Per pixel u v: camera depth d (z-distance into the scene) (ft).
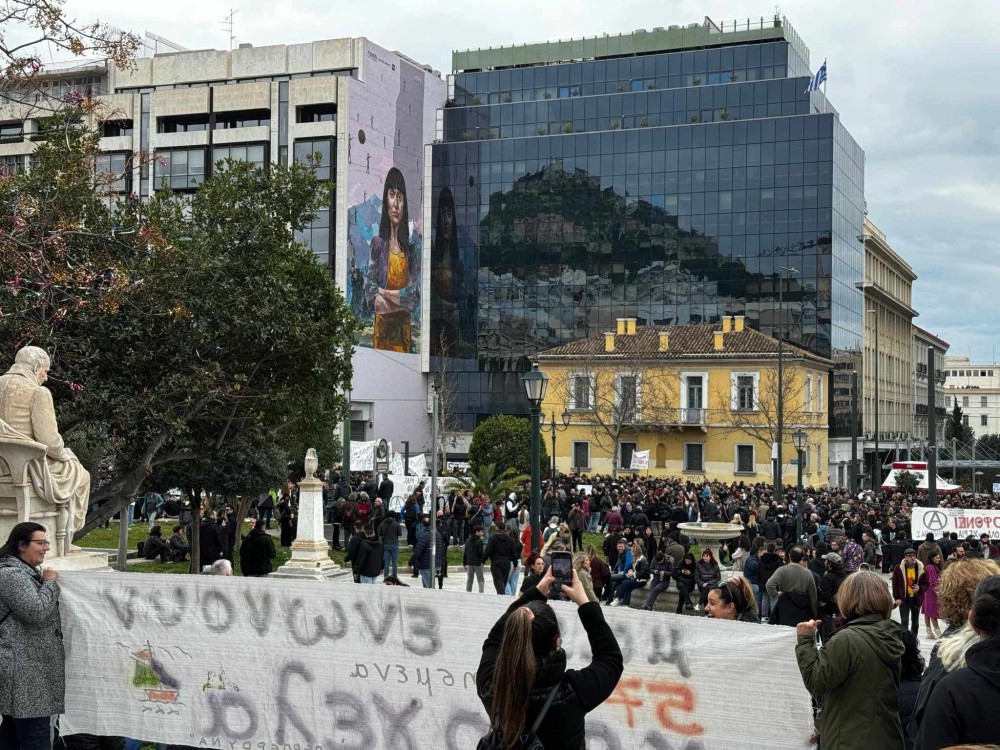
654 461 243.81
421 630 22.29
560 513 130.31
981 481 334.85
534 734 14.48
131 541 116.88
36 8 50.26
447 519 104.17
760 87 321.93
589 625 15.98
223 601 23.72
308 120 293.23
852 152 330.54
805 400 245.86
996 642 15.75
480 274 337.11
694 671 20.83
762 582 61.31
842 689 18.40
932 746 15.31
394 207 313.53
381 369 306.76
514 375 333.21
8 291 56.24
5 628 22.02
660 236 320.50
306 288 82.58
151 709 24.12
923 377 506.48
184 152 295.69
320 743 22.93
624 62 344.28
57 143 68.13
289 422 87.40
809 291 304.30
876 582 18.98
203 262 70.38
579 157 328.90
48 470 30.25
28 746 22.38
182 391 69.46
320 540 87.56
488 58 375.45
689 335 246.47
